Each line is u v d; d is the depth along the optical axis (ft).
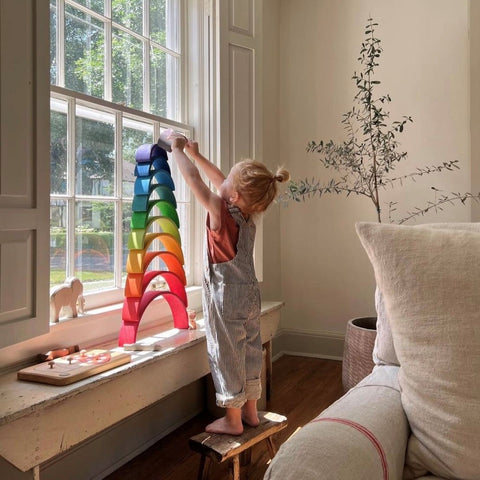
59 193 6.44
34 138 5.16
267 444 6.49
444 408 3.65
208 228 6.12
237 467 5.79
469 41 10.11
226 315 5.96
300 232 12.30
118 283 7.51
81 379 4.95
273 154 12.10
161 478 6.67
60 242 6.47
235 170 6.22
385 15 11.35
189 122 9.37
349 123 10.95
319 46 11.99
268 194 6.13
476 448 3.48
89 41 7.01
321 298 12.15
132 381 5.56
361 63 11.10
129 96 7.83
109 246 7.32
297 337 12.41
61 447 4.63
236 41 9.43
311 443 3.10
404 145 11.21
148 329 7.39
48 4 5.31
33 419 4.32
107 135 7.25
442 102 10.88
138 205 6.52
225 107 9.25
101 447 6.68
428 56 10.98
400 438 3.67
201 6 9.32
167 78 8.81
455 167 10.61
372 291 11.62
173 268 7.27
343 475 2.90
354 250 11.77
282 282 12.50
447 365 3.69
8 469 4.50
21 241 5.03
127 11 7.82
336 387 10.04
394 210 11.34
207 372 7.18
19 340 4.99
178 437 7.96
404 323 3.94
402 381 3.99
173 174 8.87
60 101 6.43
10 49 4.86
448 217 10.87
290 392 9.77
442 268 3.87
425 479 3.62
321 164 12.01
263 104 11.57
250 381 6.24
